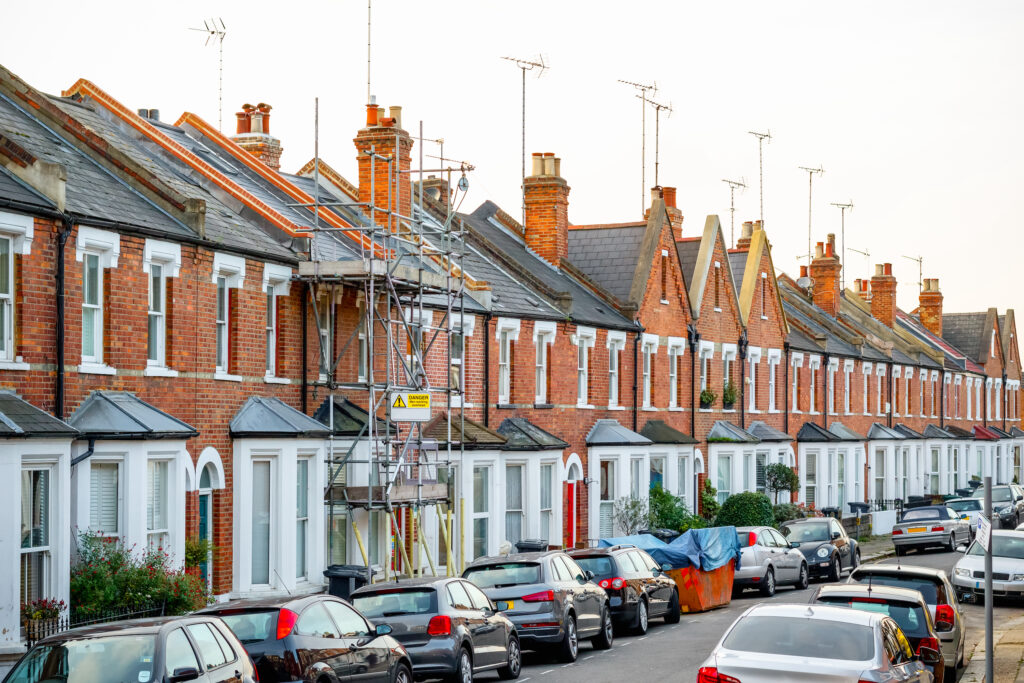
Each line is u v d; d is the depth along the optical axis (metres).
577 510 44.00
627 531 44.69
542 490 41.47
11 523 21.20
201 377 28.16
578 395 44.78
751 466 56.06
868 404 73.06
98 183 27.66
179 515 26.14
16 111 29.64
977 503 58.91
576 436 44.19
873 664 15.38
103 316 25.53
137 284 26.30
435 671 21.38
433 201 47.69
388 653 19.53
